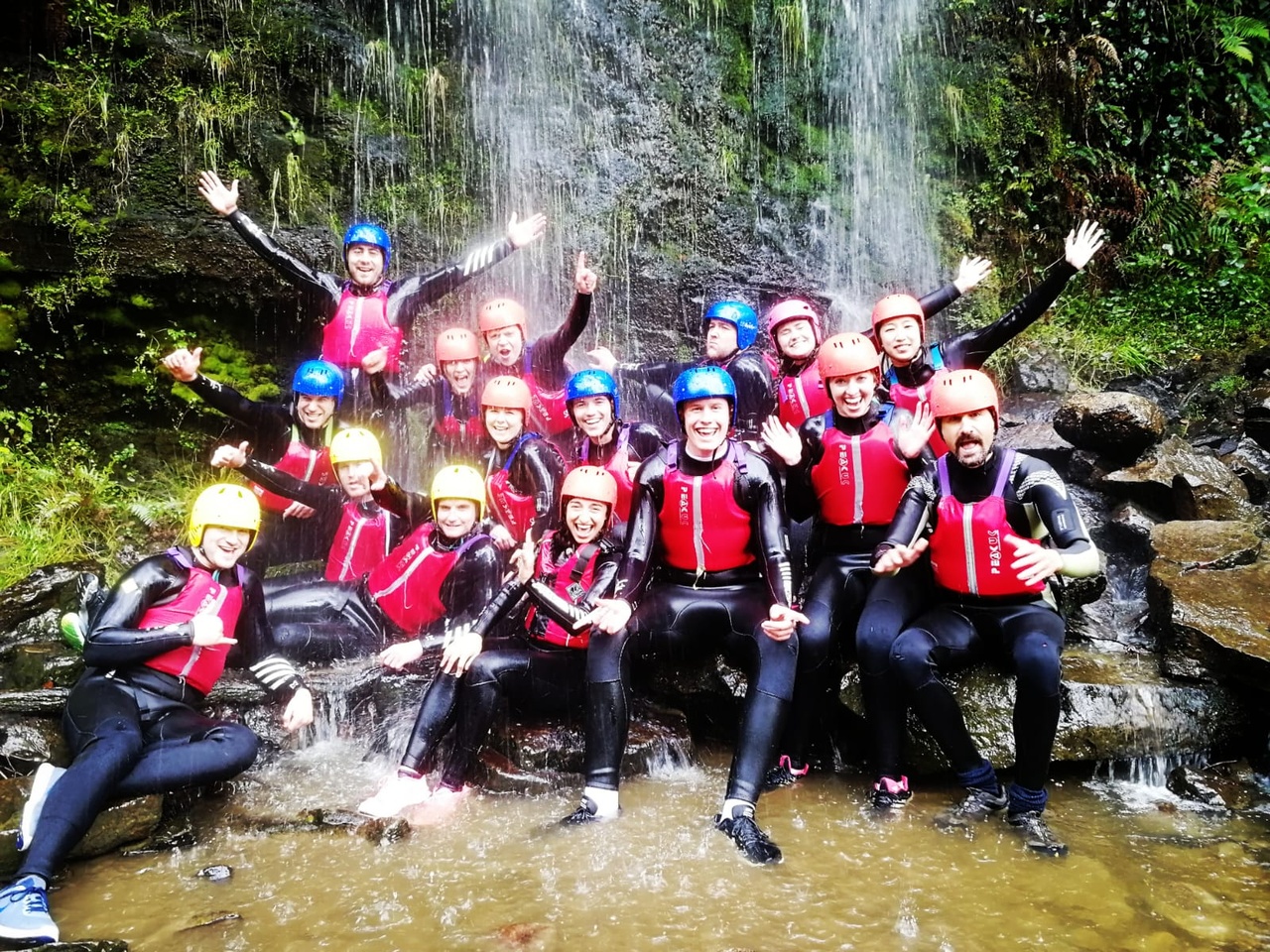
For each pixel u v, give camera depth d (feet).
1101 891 9.25
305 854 10.09
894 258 27.58
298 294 19.90
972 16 30.19
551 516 13.97
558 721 12.44
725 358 16.20
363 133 21.71
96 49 19.15
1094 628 14.23
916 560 12.11
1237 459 18.07
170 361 14.14
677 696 13.00
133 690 10.55
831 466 12.52
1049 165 29.14
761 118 27.09
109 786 9.68
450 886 9.43
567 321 16.19
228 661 13.46
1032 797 10.58
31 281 18.02
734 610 11.85
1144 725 11.88
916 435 12.11
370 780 11.95
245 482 18.37
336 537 14.03
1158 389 22.39
